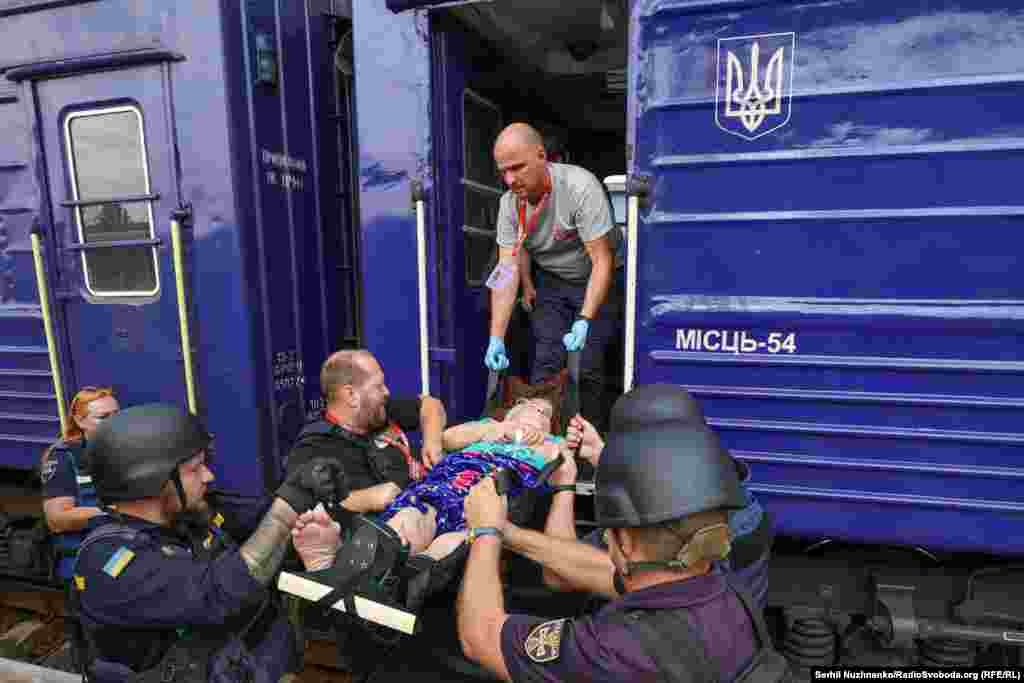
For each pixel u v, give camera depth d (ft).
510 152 7.89
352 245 10.78
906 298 6.56
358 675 6.13
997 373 6.40
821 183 6.66
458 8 8.21
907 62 6.32
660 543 3.51
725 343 7.12
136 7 8.73
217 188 8.71
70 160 9.53
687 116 6.98
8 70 9.41
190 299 9.04
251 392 8.96
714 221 7.00
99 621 5.00
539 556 5.19
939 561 7.43
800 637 7.66
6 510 11.21
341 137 10.56
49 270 9.78
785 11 6.57
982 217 6.27
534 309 9.92
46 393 10.21
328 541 5.09
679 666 3.23
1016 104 6.09
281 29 9.35
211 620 4.84
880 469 6.82
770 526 6.05
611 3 8.89
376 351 8.76
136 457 4.96
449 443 7.81
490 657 3.91
